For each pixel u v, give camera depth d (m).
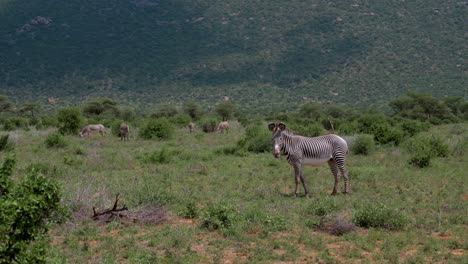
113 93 118.69
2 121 52.88
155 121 32.62
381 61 121.50
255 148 23.50
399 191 13.54
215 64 134.38
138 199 11.75
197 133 37.69
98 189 12.22
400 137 24.80
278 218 10.15
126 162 19.39
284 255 8.20
